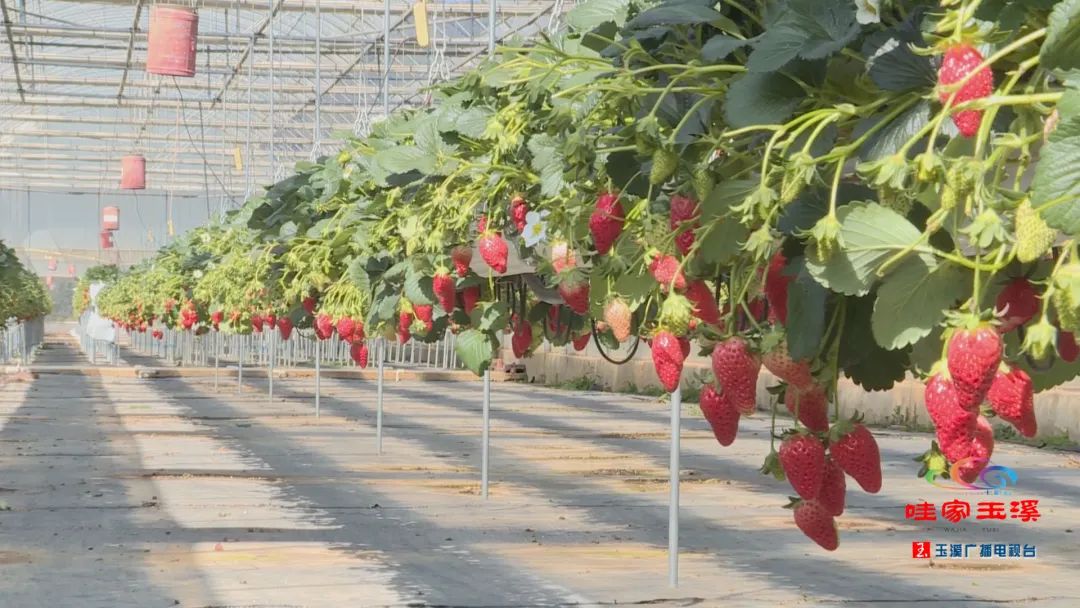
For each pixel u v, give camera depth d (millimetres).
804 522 1945
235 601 5777
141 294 27703
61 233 56156
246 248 11773
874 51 1723
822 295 1782
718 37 2074
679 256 2289
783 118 1905
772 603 5871
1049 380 1936
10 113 42375
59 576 6355
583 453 13203
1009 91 1504
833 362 1867
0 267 16016
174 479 10531
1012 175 1845
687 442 14633
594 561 6945
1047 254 1646
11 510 8656
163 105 39031
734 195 2016
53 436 14289
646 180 2367
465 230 4723
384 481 10555
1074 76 1234
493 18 7434
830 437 1912
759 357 1967
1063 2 1211
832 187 1630
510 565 6785
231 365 33219
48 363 35219
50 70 36938
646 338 2816
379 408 12953
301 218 8148
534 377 29844
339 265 8047
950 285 1581
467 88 3582
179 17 12812
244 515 8523
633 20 2131
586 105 2895
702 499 9617
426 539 7629
